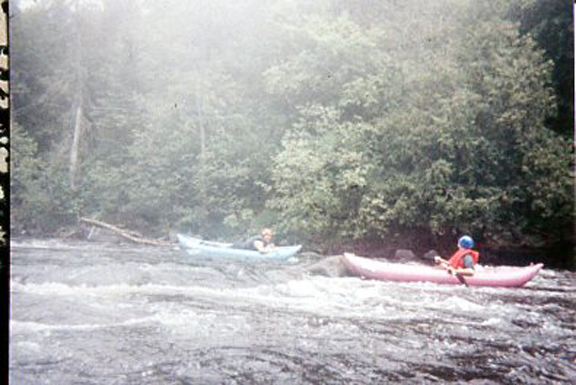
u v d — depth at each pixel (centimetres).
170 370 197
